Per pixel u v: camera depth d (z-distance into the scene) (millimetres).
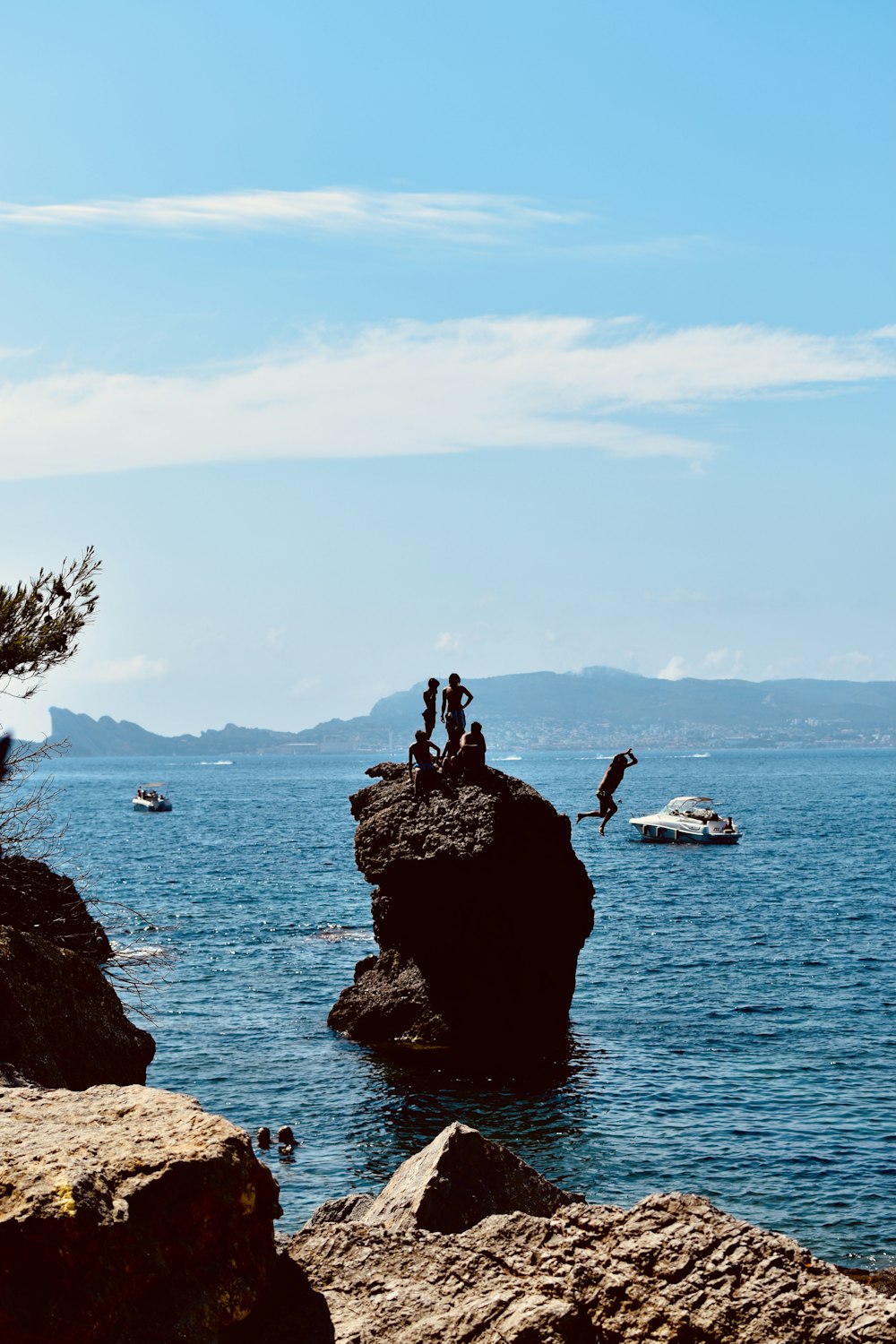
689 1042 37188
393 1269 8734
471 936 37750
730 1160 26766
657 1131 28906
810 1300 7746
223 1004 42781
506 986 37438
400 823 39719
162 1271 7145
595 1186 25484
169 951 52156
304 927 59594
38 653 20969
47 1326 6535
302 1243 9195
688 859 95938
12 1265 6641
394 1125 29703
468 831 38156
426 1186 11500
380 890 41469
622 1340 7805
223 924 60594
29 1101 8492
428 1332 7895
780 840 113375
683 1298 7910
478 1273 8562
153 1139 7762
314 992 44812
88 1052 17281
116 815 164250
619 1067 34656
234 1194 7574
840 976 46938
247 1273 7684
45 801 21469
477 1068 34688
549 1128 29281
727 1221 8477
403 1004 38219
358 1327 7910
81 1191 6945
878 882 78688
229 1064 35219
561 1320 7820
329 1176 26250
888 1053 35375
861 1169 26000
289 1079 33812
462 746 40375
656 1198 8820
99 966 20609
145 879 81812
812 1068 33969
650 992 44594
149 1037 19188
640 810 160250
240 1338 7719
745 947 53875
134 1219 7160
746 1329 7637
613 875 84938
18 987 16281
